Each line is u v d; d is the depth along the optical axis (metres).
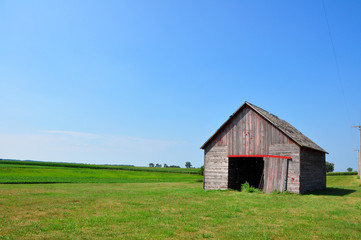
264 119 25.94
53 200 17.59
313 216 13.97
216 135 28.55
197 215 13.80
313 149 27.09
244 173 31.80
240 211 15.20
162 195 21.45
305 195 23.00
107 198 19.12
